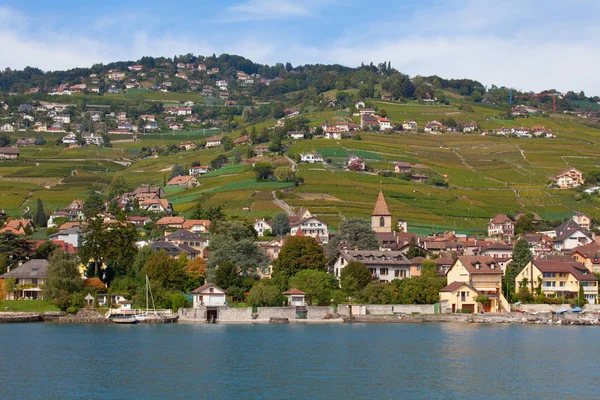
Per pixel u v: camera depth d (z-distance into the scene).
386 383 124.00
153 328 191.50
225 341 166.25
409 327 195.75
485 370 134.25
